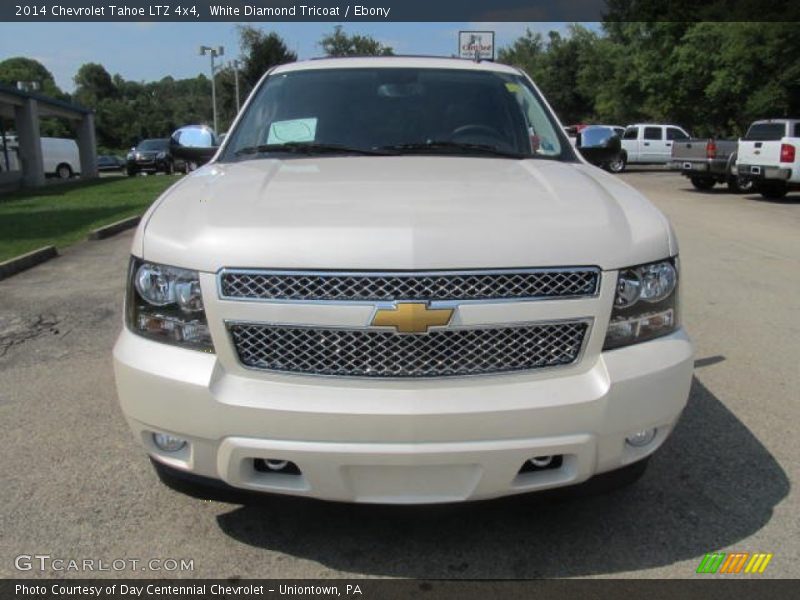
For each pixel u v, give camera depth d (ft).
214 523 9.92
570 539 9.57
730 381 15.21
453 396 7.87
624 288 8.32
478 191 9.35
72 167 119.24
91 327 19.38
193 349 8.16
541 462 8.30
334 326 7.77
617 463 8.48
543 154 12.58
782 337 18.38
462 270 7.78
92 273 26.76
